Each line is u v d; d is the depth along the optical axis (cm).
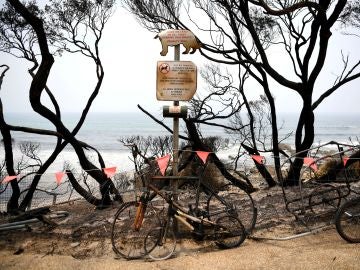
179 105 621
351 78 1066
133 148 741
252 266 504
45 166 1081
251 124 1223
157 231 592
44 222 706
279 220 689
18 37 1159
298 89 1030
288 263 504
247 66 1131
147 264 525
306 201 782
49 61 899
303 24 1072
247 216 717
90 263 529
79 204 1091
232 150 2666
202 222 580
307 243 584
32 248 590
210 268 504
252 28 1031
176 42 621
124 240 603
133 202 573
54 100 1133
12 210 996
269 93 1134
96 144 7262
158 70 615
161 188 645
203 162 645
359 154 830
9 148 1051
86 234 648
